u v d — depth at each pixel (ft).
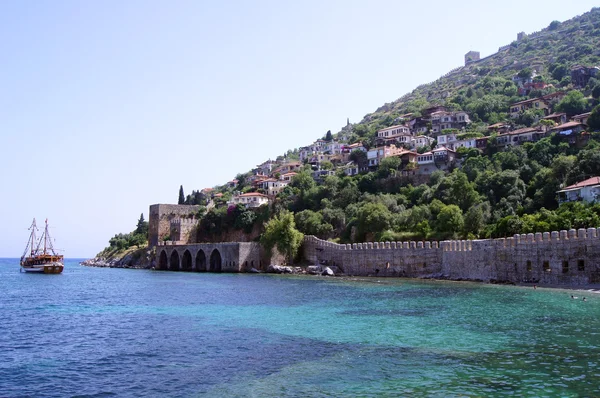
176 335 135.54
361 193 520.42
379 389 83.56
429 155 526.16
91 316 179.83
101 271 574.97
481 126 645.10
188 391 86.33
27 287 333.21
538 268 242.78
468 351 108.17
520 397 77.61
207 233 607.37
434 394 80.07
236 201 634.02
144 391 87.25
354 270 375.25
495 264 268.62
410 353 107.96
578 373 89.51
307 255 427.74
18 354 118.01
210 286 295.89
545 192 359.05
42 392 88.58
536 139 490.90
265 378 92.02
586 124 471.62
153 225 625.00
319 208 524.52
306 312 172.04
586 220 257.14
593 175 346.95
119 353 116.06
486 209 373.40
